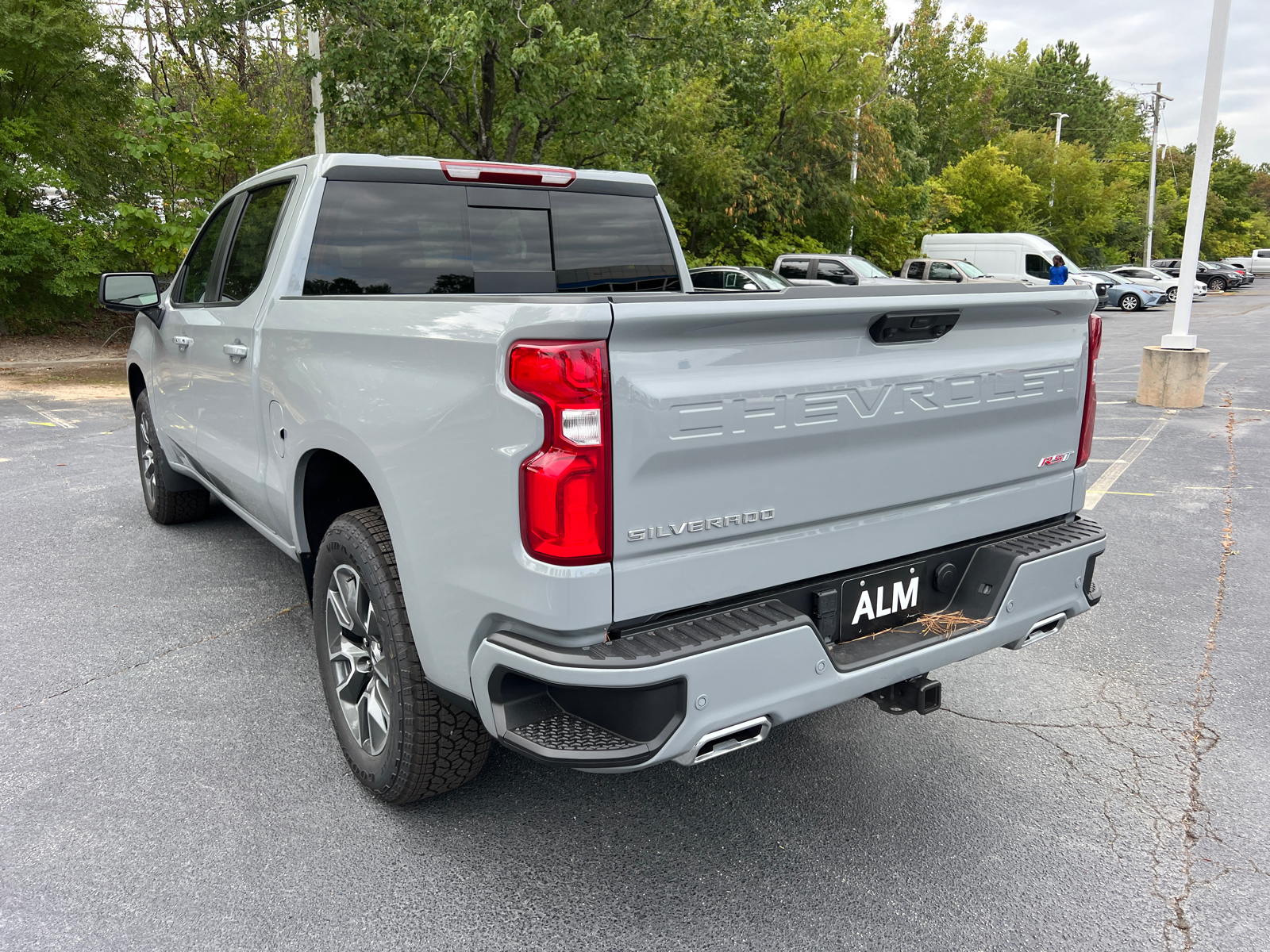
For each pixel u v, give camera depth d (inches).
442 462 87.1
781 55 946.1
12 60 626.2
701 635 82.1
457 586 87.7
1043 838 109.3
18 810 111.3
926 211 1176.2
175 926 91.7
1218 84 420.8
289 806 113.3
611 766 79.3
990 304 99.8
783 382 85.3
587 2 581.9
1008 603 105.0
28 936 89.9
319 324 112.2
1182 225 2591.0
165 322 187.2
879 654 94.7
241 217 157.4
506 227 149.9
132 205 568.4
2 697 140.7
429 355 89.2
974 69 1681.8
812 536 92.0
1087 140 3176.7
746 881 100.5
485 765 124.9
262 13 594.2
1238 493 275.4
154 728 131.9
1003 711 142.8
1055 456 116.3
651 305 75.7
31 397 457.1
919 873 102.4
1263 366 613.9
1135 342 813.2
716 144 898.7
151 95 777.6
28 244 610.2
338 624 117.6
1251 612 183.6
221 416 154.6
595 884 99.7
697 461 81.4
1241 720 139.8
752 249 941.2
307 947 89.2
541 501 77.0
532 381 76.5
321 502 125.9
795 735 135.0
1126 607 186.7
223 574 196.7
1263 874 102.9
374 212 137.8
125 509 248.7
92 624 169.2
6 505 251.9
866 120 975.6
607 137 626.8
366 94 596.7
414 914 94.2
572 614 77.8
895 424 95.4
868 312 88.8
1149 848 107.7
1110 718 140.3
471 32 515.5
